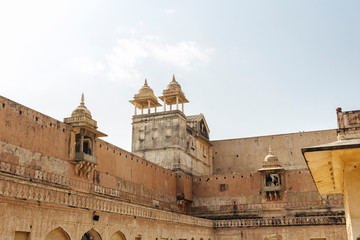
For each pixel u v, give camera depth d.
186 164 47.44
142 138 48.44
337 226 35.94
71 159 27.39
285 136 54.25
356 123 12.91
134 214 27.09
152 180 39.22
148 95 48.56
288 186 43.66
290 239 37.28
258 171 44.72
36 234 19.00
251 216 44.00
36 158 24.30
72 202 21.55
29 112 24.31
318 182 17.03
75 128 28.03
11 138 22.61
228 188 46.06
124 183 33.84
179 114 47.62
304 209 42.25
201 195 46.94
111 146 32.59
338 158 12.59
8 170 22.05
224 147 56.53
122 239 26.03
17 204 18.08
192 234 35.69
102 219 23.91
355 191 12.41
